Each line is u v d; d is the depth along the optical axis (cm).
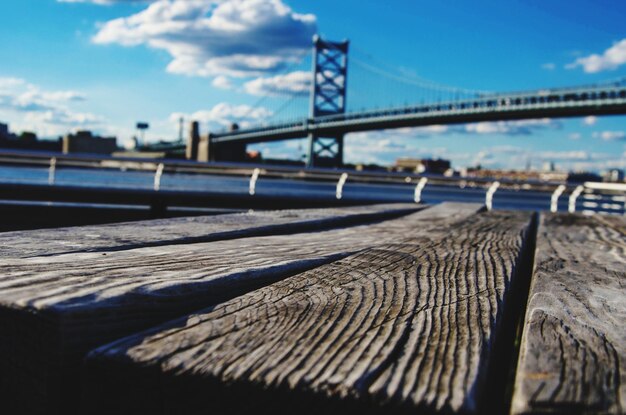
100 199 456
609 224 220
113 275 68
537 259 114
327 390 41
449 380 43
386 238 139
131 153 8112
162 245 108
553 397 39
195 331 53
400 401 39
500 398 53
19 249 89
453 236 147
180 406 44
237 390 43
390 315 63
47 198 450
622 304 72
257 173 614
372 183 691
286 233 152
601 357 48
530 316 63
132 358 45
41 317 49
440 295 73
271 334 54
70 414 49
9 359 51
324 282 79
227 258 90
